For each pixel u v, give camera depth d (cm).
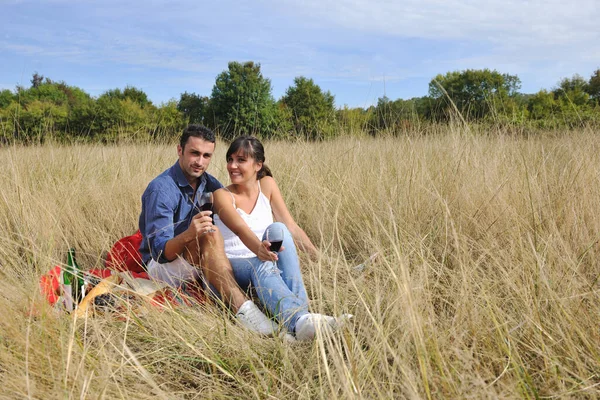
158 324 282
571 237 340
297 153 646
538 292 269
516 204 380
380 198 446
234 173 361
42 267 314
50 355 237
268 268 322
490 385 200
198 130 354
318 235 452
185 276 344
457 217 383
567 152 496
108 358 239
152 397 220
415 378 209
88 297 299
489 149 507
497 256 319
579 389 208
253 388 229
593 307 258
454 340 234
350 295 313
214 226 330
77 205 499
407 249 333
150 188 351
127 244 394
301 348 271
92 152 743
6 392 215
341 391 225
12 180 518
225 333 272
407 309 216
